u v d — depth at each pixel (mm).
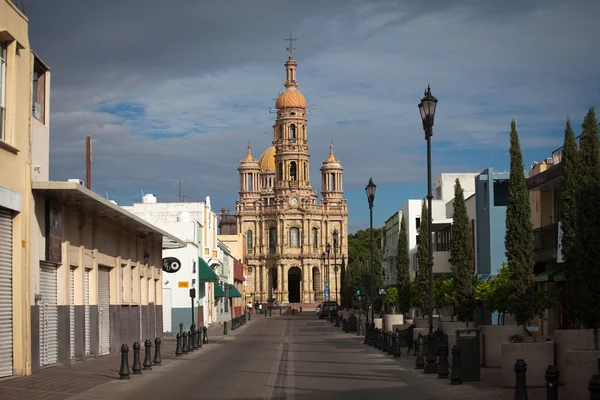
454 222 35406
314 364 30797
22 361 23844
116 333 36281
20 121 24281
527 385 20375
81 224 30531
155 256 47625
